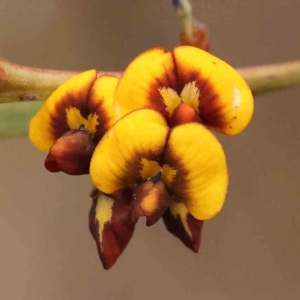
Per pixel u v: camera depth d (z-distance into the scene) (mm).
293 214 176
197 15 166
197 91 131
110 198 133
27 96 136
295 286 179
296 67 136
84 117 133
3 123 138
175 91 131
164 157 128
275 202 176
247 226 179
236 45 166
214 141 127
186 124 127
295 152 172
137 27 167
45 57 168
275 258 179
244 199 177
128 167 129
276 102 170
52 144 135
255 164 174
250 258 181
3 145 179
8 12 168
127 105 131
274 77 136
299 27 166
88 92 132
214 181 128
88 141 132
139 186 130
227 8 166
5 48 168
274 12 166
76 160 132
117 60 168
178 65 130
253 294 181
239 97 130
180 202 132
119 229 132
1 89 135
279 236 178
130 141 128
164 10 166
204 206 129
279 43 166
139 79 130
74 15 168
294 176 173
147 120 128
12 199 182
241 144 172
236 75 130
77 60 168
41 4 167
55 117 134
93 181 129
